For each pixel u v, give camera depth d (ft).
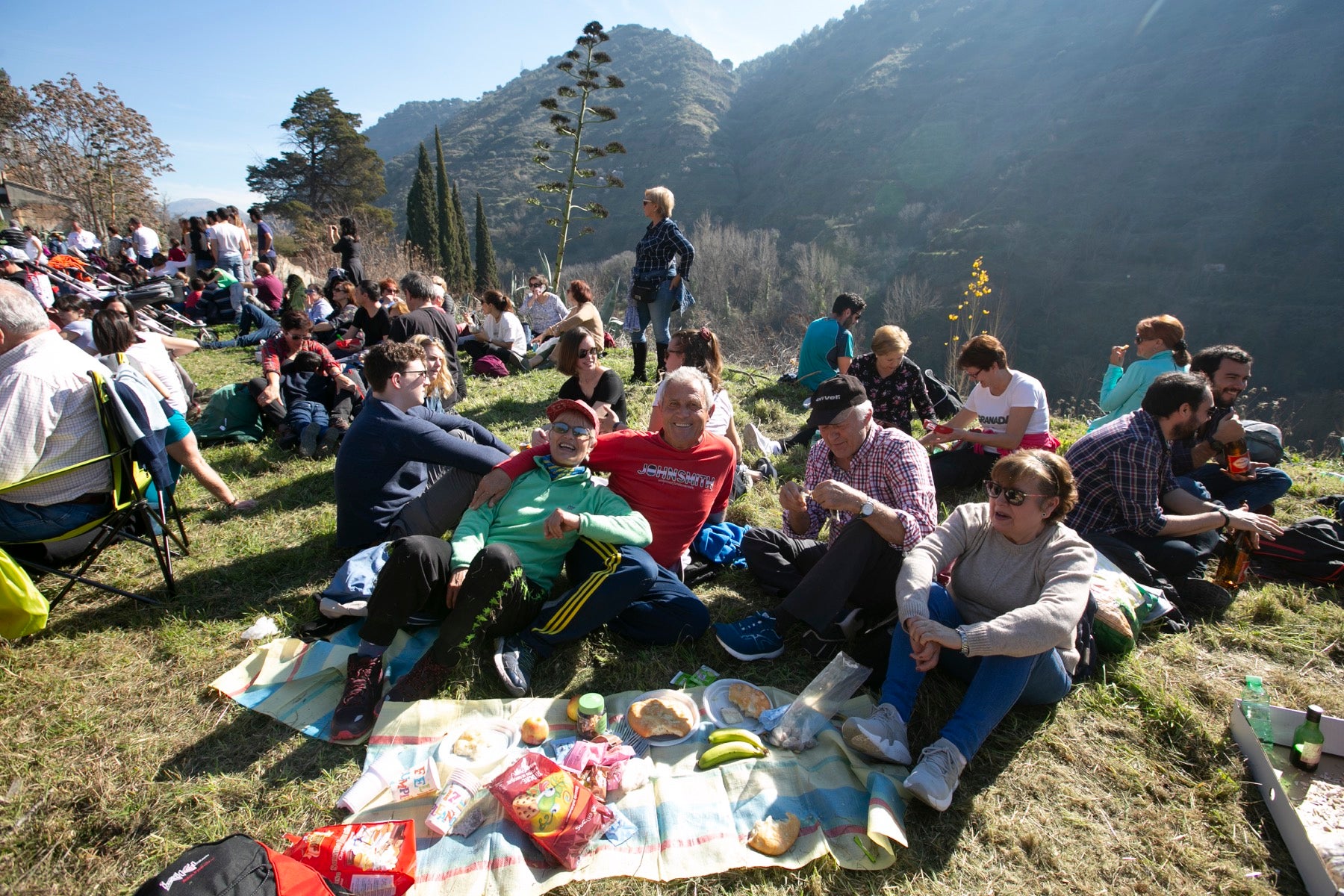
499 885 6.47
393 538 11.10
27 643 9.83
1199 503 11.34
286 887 5.62
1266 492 13.33
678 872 6.68
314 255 63.36
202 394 22.59
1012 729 8.63
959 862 7.02
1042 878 6.89
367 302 25.08
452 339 21.85
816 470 11.16
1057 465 8.11
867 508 9.05
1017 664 7.82
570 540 10.19
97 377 10.10
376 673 8.66
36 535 9.89
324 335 28.76
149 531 10.78
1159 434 10.84
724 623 10.49
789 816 7.20
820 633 9.62
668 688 9.37
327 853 6.31
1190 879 6.91
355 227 33.99
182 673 9.32
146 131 91.81
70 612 10.60
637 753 8.08
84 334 18.67
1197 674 9.70
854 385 9.96
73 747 8.13
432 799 7.36
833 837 7.09
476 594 8.61
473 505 10.10
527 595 9.28
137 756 8.04
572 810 6.79
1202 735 8.50
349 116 148.77
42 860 6.88
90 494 10.39
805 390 23.94
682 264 22.45
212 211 43.11
